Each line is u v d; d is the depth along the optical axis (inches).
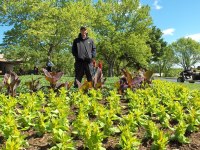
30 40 622.2
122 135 62.4
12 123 68.1
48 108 82.5
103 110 81.0
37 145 68.4
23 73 693.9
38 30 606.2
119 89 133.2
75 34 629.6
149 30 942.4
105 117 72.7
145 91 117.0
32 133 75.2
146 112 93.9
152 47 1208.8
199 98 107.7
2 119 69.9
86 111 91.0
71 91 131.6
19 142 59.2
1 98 104.3
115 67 1088.2
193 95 125.3
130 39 893.8
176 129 70.8
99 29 894.4
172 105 92.4
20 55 628.7
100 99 115.9
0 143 68.3
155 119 88.7
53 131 64.4
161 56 1248.8
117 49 876.0
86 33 161.3
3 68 837.2
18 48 611.5
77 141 69.6
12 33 626.2
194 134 76.5
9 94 123.3
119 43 901.2
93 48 163.0
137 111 79.6
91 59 161.5
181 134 70.3
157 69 1572.3
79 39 161.2
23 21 608.1
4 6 602.5
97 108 88.7
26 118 77.9
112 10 903.1
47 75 131.5
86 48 160.4
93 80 136.0
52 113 86.4
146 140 70.4
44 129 72.9
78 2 673.6
